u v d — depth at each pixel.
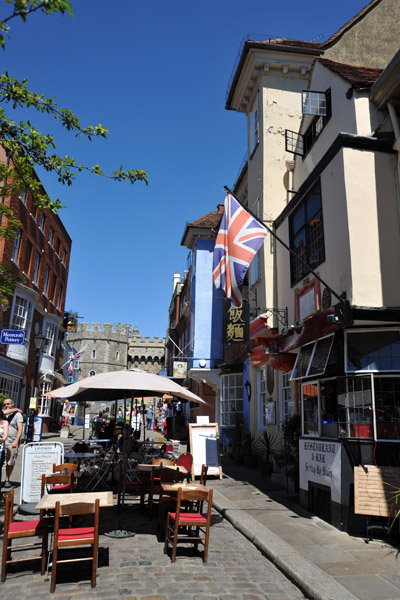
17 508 7.86
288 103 13.95
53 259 29.98
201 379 21.25
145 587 4.61
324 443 7.43
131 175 6.77
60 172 6.61
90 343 77.31
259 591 4.61
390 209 7.67
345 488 6.66
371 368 7.06
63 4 2.95
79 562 5.36
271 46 13.71
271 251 12.66
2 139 6.51
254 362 14.20
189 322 26.48
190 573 5.07
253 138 14.82
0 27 2.95
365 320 7.07
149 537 6.52
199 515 5.80
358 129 8.38
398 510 6.18
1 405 16.16
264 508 8.17
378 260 7.43
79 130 6.47
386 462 6.50
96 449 12.86
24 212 23.14
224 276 9.08
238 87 15.57
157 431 35.53
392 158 7.91
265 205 13.04
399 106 8.25
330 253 8.23
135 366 82.56
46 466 8.40
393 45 12.91
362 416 6.82
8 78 6.00
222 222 9.42
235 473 12.72
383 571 4.99
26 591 4.50
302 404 8.66
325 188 8.54
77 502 4.72
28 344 23.70
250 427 14.71
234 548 6.11
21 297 22.84
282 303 11.28
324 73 10.21
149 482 8.54
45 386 28.05
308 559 5.36
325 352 7.70
